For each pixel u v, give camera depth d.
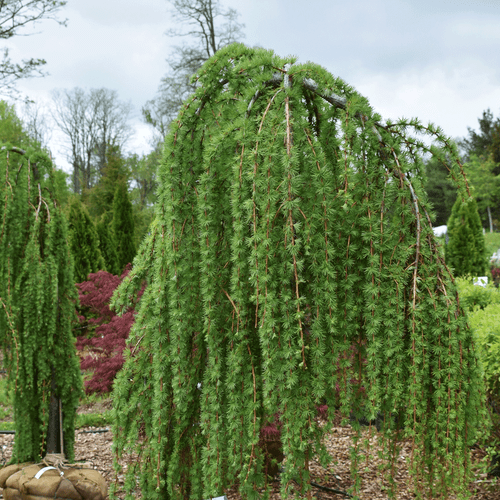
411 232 1.70
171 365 1.80
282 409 1.55
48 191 3.21
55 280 2.99
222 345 1.73
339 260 1.62
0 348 3.08
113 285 6.25
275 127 1.59
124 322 4.99
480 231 9.25
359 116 1.70
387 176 1.66
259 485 1.64
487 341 3.14
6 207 2.93
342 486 3.14
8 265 2.96
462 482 1.64
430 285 1.61
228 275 1.75
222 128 1.82
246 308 1.66
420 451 1.66
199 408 1.90
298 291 1.57
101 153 24.38
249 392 1.63
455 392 1.59
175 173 1.79
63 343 3.17
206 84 1.86
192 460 1.91
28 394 3.05
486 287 4.90
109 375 4.77
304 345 1.55
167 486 1.81
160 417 1.80
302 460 1.58
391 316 1.56
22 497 2.48
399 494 2.98
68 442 3.21
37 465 2.79
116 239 9.88
